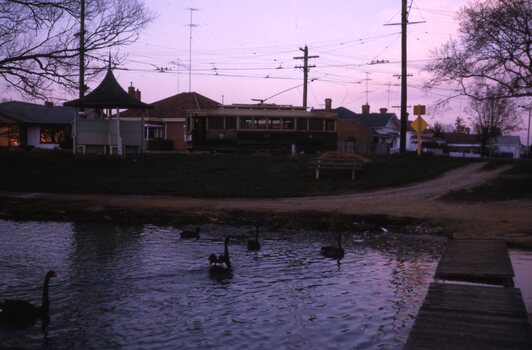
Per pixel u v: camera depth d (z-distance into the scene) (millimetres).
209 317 11367
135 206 26062
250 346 9781
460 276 13531
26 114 55812
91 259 16547
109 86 38406
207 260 16594
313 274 14961
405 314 11445
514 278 13742
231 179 33219
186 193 29734
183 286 13680
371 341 9891
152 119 56625
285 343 9891
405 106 40219
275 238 20438
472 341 8602
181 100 60656
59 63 18531
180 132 58000
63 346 9828
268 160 38031
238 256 17250
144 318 11320
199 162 37938
